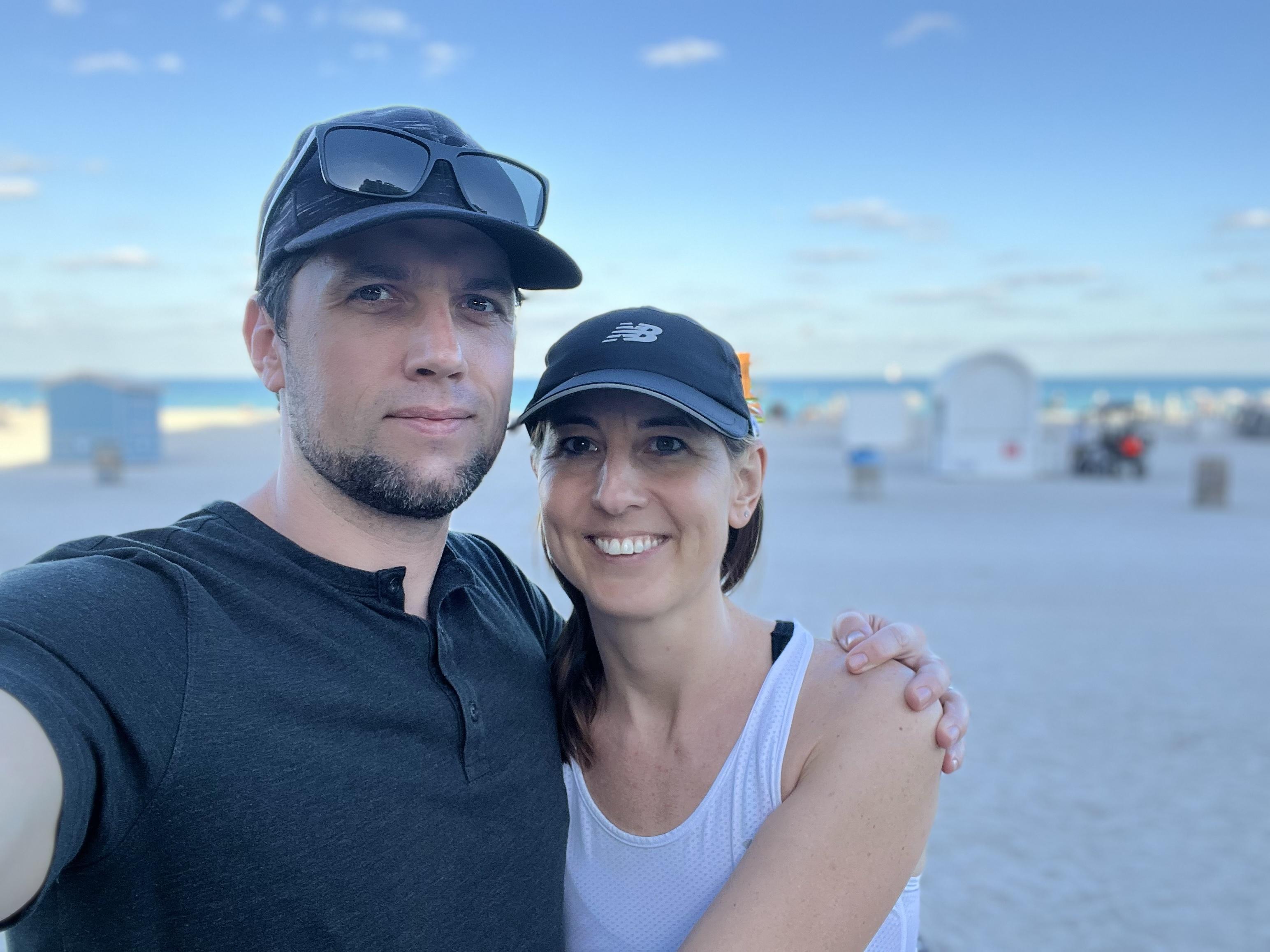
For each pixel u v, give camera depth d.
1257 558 4.54
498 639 0.62
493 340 0.59
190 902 0.46
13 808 0.38
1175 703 2.42
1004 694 2.50
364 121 0.56
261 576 0.52
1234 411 15.78
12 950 0.51
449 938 0.52
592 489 0.61
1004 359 8.56
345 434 0.55
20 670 0.41
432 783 0.52
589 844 0.63
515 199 0.60
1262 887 1.55
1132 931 1.43
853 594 3.63
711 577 0.62
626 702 0.64
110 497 6.20
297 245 0.53
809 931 0.53
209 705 0.46
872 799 0.56
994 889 1.56
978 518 5.94
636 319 0.63
